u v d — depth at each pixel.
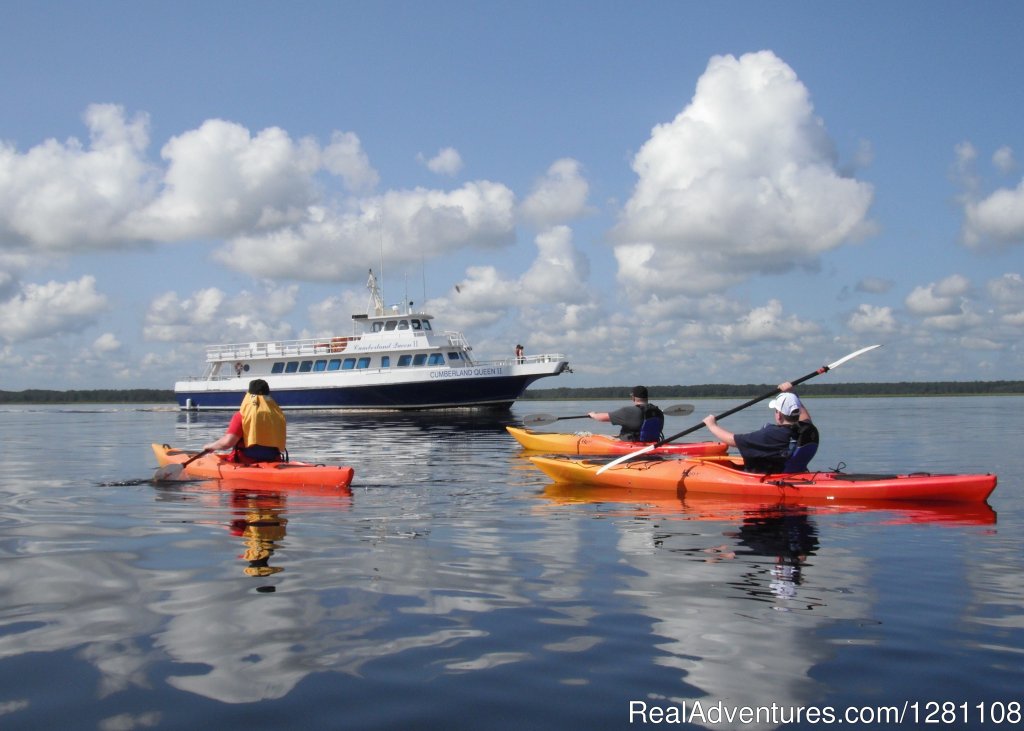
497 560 5.48
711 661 3.54
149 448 16.33
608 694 3.20
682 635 3.87
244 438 10.12
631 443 12.30
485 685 3.29
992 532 6.54
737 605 4.37
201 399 39.97
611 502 8.27
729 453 13.79
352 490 9.18
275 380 36.22
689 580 4.93
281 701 3.13
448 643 3.76
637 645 3.73
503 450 15.03
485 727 2.93
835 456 13.88
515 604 4.39
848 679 3.34
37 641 3.79
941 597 4.54
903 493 8.16
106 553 5.67
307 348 36.12
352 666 3.49
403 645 3.74
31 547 5.88
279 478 9.70
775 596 4.55
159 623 4.06
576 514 7.47
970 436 19.41
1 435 22.00
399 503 8.20
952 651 3.64
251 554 5.66
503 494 8.89
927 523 6.98
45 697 3.17
